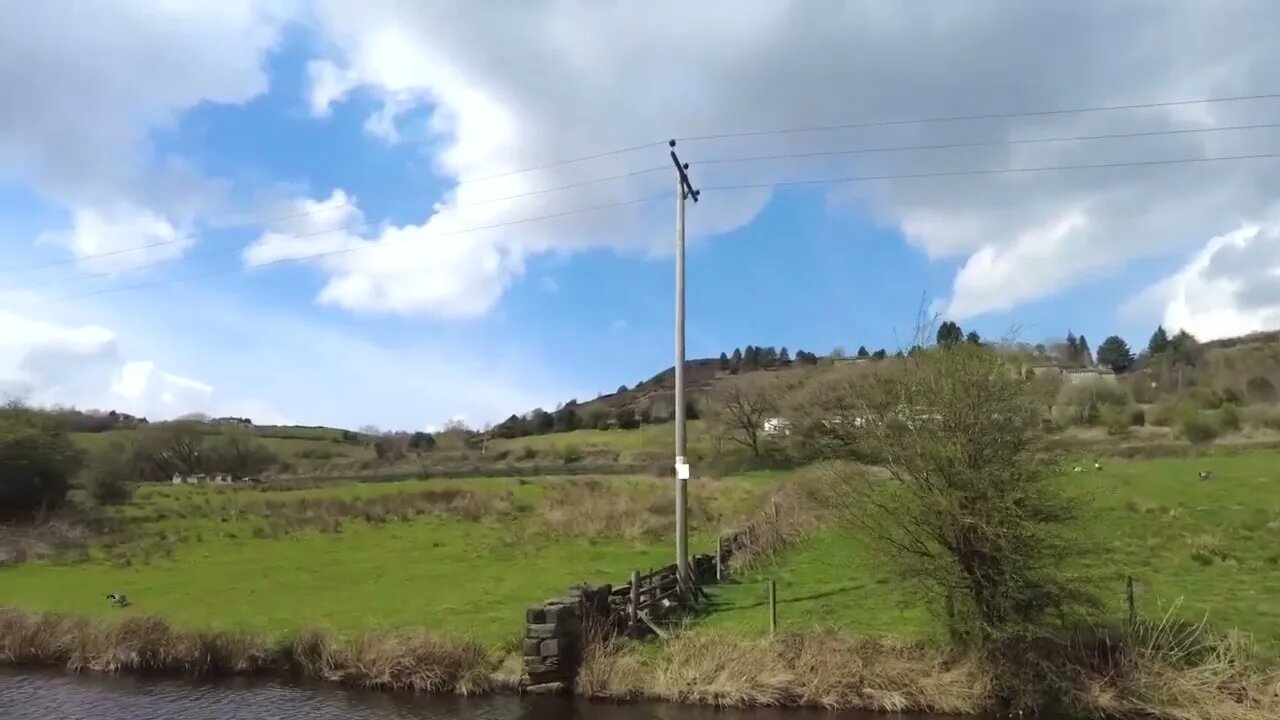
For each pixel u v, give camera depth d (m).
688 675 13.05
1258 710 11.03
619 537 30.84
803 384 52.75
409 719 12.41
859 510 12.73
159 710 13.17
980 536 11.70
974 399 11.88
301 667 14.95
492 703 13.13
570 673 13.67
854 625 14.98
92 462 45.09
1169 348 84.69
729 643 13.65
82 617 17.05
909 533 12.22
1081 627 12.32
